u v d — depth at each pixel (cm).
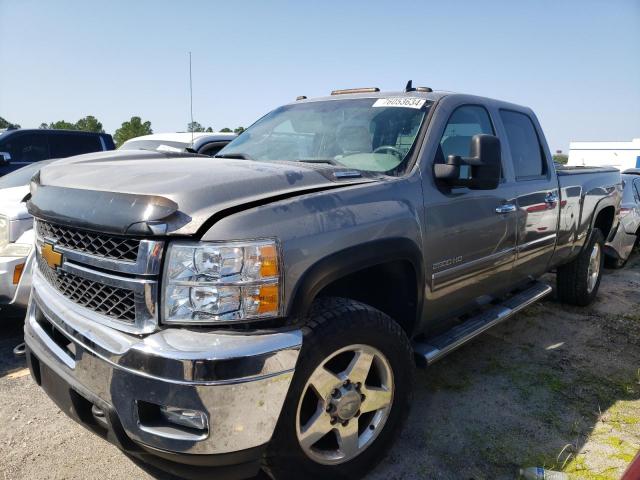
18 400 330
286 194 220
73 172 249
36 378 253
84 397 208
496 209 339
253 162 265
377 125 319
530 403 332
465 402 332
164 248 192
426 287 286
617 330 474
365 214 238
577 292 520
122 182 216
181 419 192
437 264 290
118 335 197
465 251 312
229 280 190
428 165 291
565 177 455
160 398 183
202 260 188
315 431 221
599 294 602
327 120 343
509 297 411
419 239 271
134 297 195
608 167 572
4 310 411
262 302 194
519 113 412
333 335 217
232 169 232
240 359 185
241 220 195
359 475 244
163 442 188
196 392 180
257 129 379
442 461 270
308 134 340
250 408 189
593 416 318
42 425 301
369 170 291
